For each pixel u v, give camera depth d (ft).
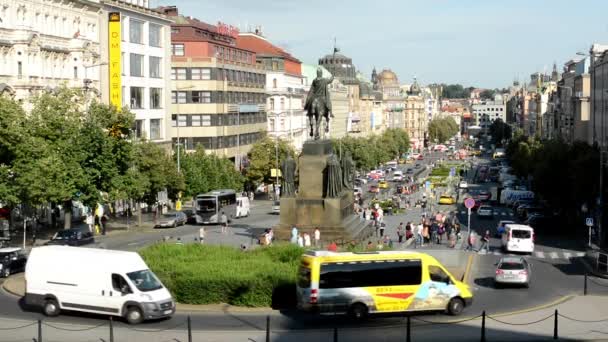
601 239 252.01
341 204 204.85
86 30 332.80
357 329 122.52
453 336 117.70
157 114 401.70
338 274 128.16
